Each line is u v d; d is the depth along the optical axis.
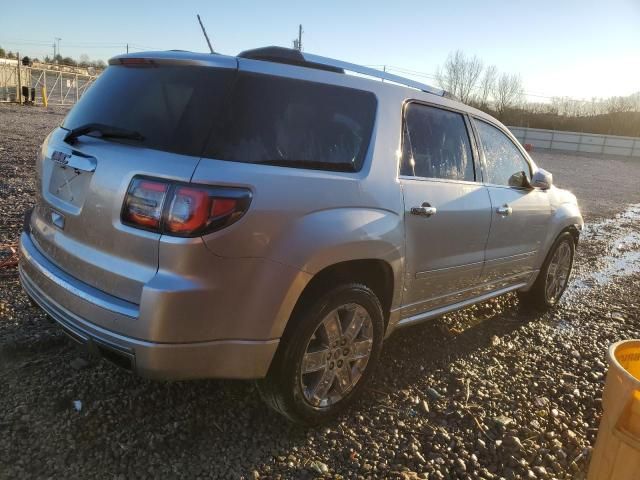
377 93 3.19
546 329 4.84
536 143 46.41
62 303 2.64
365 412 3.21
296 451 2.80
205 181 2.31
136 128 2.57
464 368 3.89
